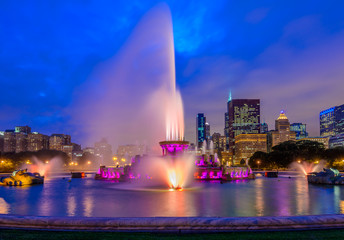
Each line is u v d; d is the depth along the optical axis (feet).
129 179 176.55
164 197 93.61
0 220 42.63
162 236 37.42
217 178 196.24
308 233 38.60
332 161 486.38
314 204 77.56
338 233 38.52
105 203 79.92
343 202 81.66
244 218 41.86
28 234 38.27
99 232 39.52
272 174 247.50
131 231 40.06
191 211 66.64
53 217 42.39
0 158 482.69
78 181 185.57
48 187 137.39
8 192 112.57
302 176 260.01
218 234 38.50
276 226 41.06
